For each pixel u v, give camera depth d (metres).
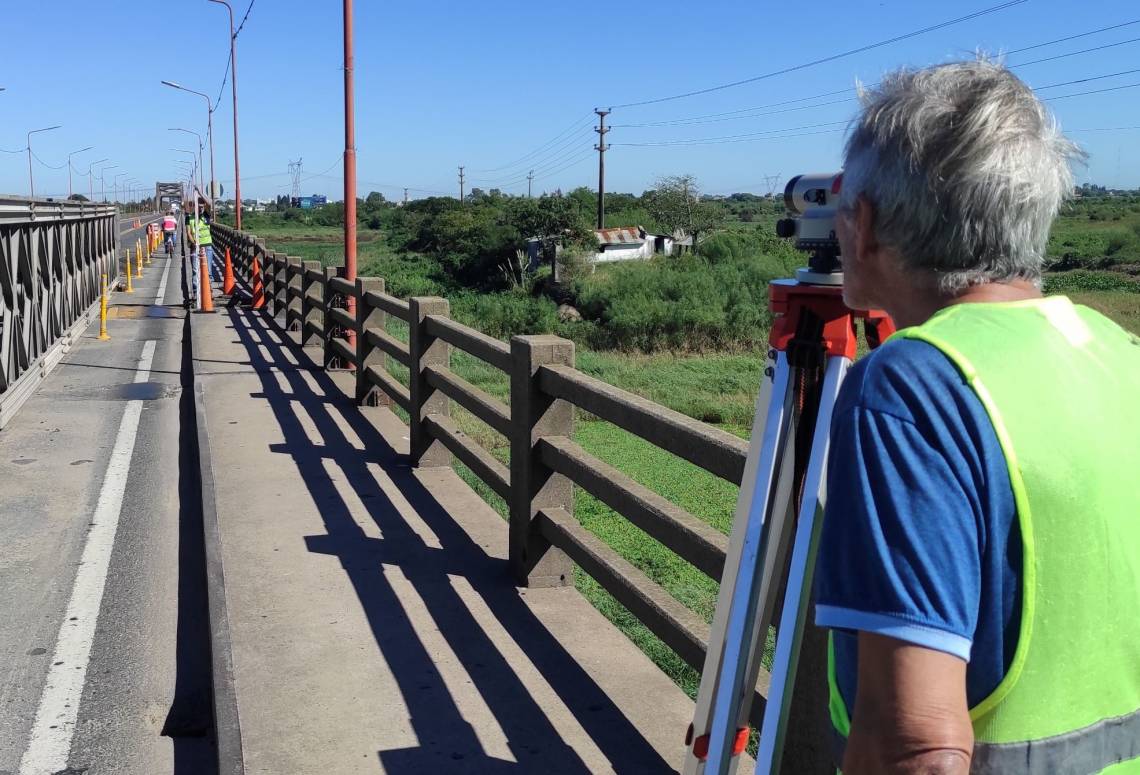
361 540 5.18
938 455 1.06
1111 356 1.22
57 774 3.53
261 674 3.66
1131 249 50.38
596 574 3.83
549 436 4.41
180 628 4.80
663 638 3.32
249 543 5.14
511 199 69.19
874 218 1.26
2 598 5.14
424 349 6.48
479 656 3.80
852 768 1.09
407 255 58.25
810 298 1.64
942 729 1.01
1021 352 1.12
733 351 25.03
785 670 1.54
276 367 10.98
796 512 1.66
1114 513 1.11
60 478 7.46
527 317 30.31
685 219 61.72
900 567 1.04
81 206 15.55
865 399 1.12
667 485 8.16
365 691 3.53
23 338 10.22
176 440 8.75
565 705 3.42
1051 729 1.11
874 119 1.25
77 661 4.43
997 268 1.20
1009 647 1.09
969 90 1.19
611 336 27.12
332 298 10.67
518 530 4.57
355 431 7.79
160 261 41.84
